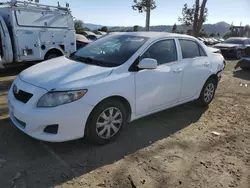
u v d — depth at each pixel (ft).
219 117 15.78
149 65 11.38
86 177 9.02
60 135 9.75
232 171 9.96
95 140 10.82
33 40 26.66
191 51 15.33
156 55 12.91
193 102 18.25
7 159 9.79
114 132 11.46
